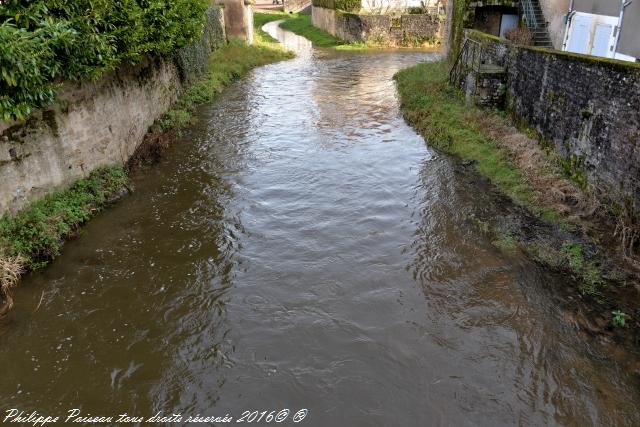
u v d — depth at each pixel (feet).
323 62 93.86
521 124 45.70
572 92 36.24
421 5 120.98
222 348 23.67
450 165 44.11
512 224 33.45
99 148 36.99
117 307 26.09
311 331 24.71
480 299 26.94
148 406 20.74
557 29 59.62
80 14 29.86
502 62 51.11
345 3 119.96
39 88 26.91
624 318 24.84
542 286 27.63
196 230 33.22
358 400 21.01
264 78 79.05
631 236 28.99
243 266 29.66
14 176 28.68
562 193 34.94
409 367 22.65
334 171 43.37
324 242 32.35
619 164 30.94
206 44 76.79
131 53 36.60
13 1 25.75
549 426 19.92
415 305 26.63
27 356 22.99
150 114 48.19
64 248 30.25
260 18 168.14
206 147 47.98
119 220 33.91
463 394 21.31
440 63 77.30
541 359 23.03
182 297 26.94
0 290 26.40
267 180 41.32
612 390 21.39
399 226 34.45
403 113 59.57
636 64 29.68
